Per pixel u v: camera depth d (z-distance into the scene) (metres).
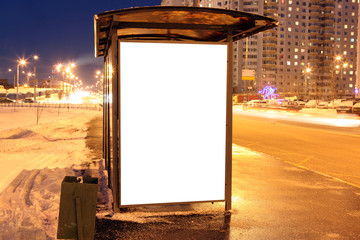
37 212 4.87
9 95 99.06
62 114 32.41
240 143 14.26
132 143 5.08
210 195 5.35
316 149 12.61
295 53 128.25
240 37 6.35
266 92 116.38
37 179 6.97
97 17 4.63
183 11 4.88
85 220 3.98
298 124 24.88
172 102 5.16
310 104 61.31
